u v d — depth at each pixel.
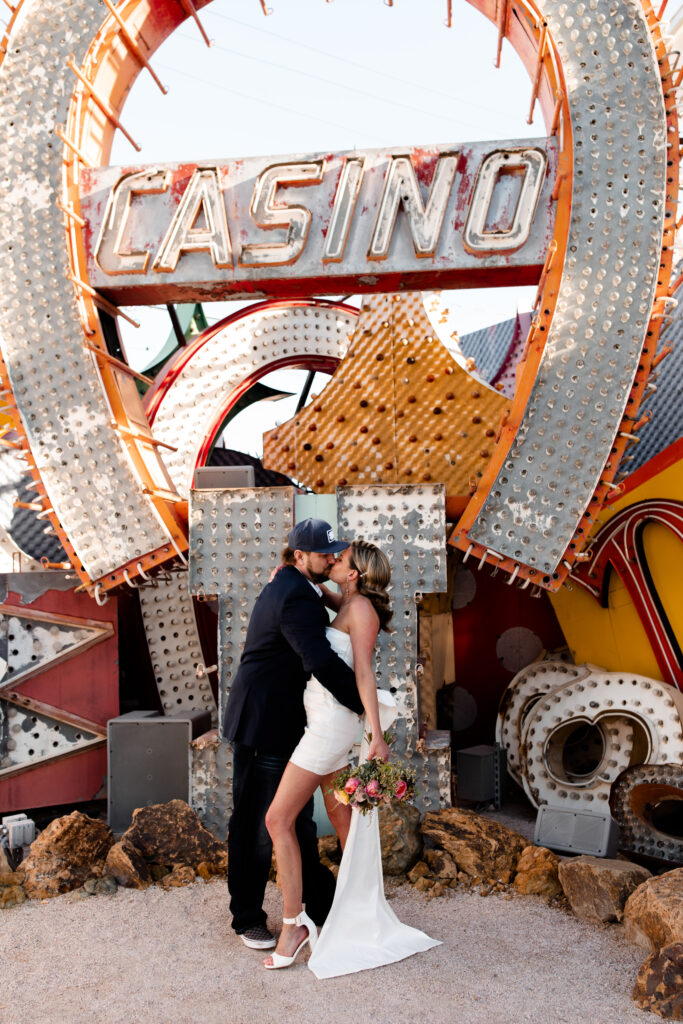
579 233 4.63
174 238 5.03
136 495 4.98
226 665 4.78
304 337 8.07
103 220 5.09
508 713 5.64
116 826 5.11
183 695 6.11
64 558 6.93
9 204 5.17
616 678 5.04
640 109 4.65
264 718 3.51
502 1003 2.99
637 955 3.37
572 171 4.64
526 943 3.49
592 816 4.60
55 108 5.21
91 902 4.03
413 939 3.48
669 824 5.12
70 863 4.24
